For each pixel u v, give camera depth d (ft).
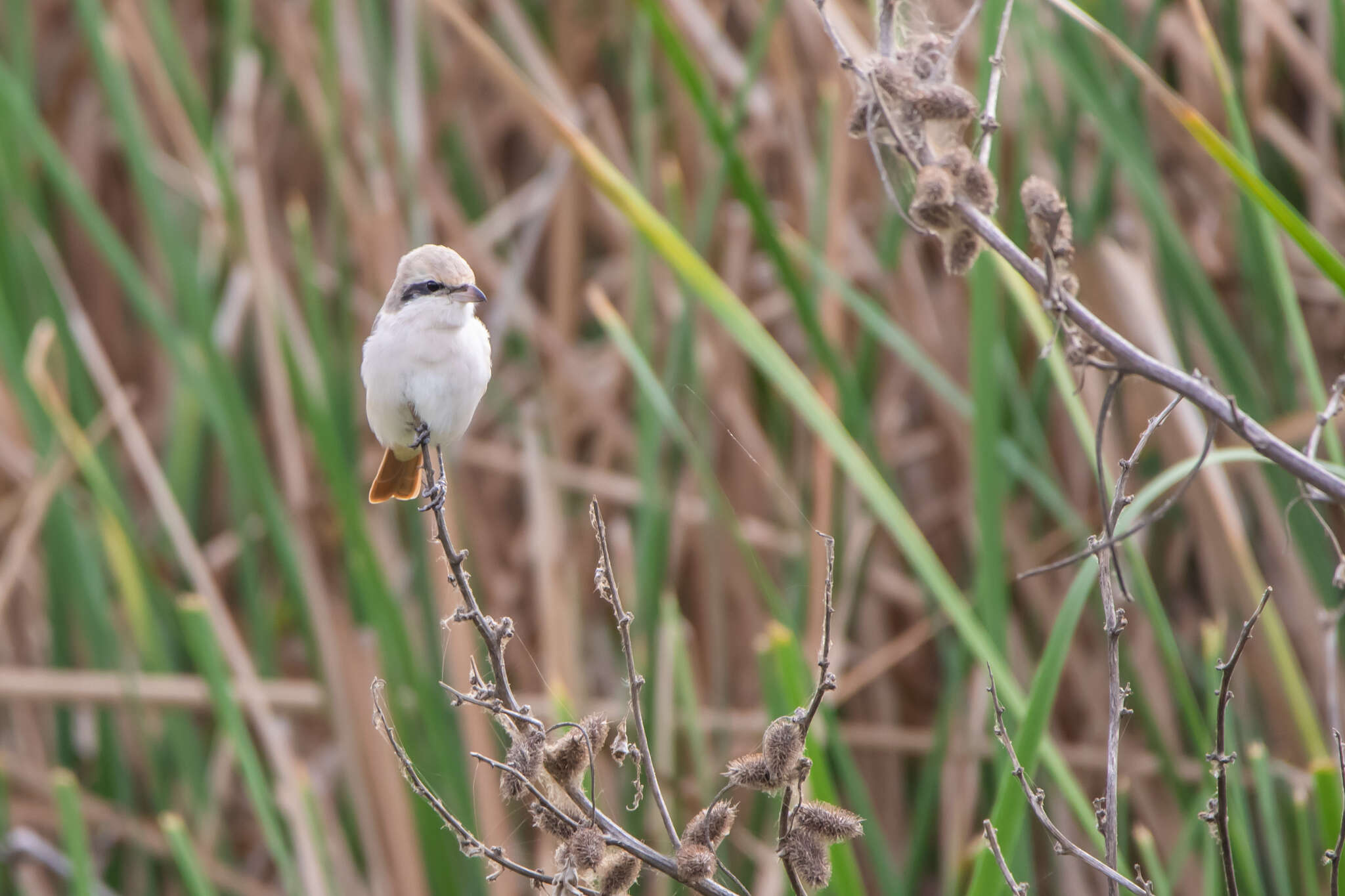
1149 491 20.77
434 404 23.04
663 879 28.60
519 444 38.75
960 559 36.52
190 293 32.14
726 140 27.07
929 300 37.88
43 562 37.93
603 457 37.73
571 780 15.26
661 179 37.70
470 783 28.76
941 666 36.40
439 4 24.67
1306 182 35.22
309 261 33.30
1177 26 36.06
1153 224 30.50
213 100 43.73
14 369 32.63
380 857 29.71
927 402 38.06
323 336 33.04
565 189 38.55
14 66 39.06
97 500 32.24
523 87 23.45
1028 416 32.65
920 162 16.33
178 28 43.75
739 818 30.89
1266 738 30.50
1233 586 30.58
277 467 38.45
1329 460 29.25
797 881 15.33
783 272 28.60
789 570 34.50
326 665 30.71
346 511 29.09
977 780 32.68
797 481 35.19
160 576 34.94
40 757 37.52
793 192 37.63
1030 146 32.19
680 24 38.83
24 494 37.91
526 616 35.29
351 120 39.60
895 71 16.44
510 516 39.19
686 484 36.52
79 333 35.27
